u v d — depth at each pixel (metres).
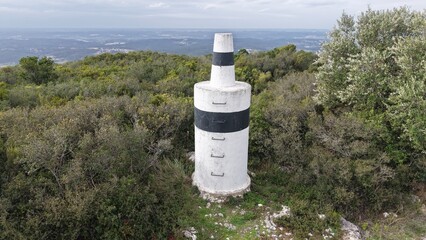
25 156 8.38
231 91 9.53
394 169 11.13
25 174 8.54
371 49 12.58
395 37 13.14
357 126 11.41
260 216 9.77
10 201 7.61
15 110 13.51
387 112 11.58
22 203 7.73
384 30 13.44
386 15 13.64
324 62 14.74
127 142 9.34
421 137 10.40
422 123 10.23
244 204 10.26
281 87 19.91
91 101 15.16
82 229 7.79
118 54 40.72
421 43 11.51
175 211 8.90
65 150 8.88
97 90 20.08
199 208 9.98
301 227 9.25
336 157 11.14
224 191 10.41
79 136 9.76
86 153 8.89
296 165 11.77
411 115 10.48
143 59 37.56
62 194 8.02
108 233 7.73
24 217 7.61
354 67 12.44
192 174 11.55
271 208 10.18
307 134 12.41
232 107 9.70
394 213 10.48
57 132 9.00
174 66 30.92
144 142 10.38
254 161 12.52
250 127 12.77
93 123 11.43
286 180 11.62
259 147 12.58
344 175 10.23
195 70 30.09
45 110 13.11
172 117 13.45
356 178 10.42
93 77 27.62
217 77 10.00
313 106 14.12
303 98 16.47
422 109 10.44
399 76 11.78
